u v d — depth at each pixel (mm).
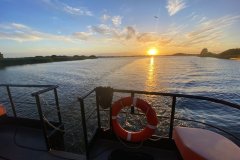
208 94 27031
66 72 55906
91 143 2902
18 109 16469
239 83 36094
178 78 42219
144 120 13062
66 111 14758
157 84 33312
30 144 3170
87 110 14883
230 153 1831
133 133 2912
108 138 3148
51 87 3193
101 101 2920
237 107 2057
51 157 2803
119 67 76938
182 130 2311
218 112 17766
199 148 1916
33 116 14688
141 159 2621
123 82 33750
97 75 44562
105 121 12500
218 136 2158
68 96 20656
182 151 2057
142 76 43250
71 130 11266
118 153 2701
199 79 41125
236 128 14531
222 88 31172
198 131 2281
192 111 17578
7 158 2818
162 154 2760
